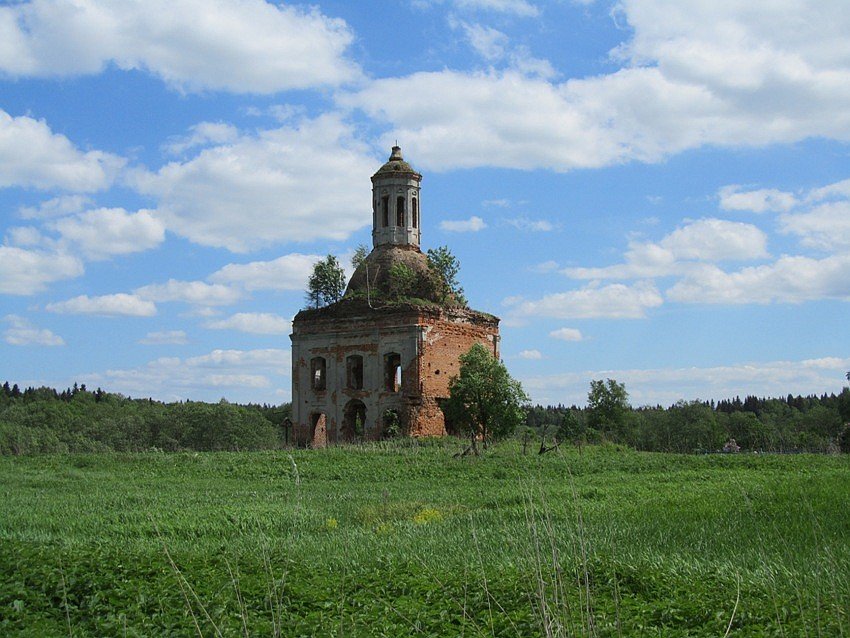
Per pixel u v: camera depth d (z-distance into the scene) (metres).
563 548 15.26
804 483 24.50
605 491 25.16
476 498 25.12
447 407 48.44
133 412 108.25
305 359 55.34
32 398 120.44
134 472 35.62
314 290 57.44
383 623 11.01
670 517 18.80
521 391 47.31
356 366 55.78
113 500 26.08
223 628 10.63
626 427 69.12
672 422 84.00
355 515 22.30
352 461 37.47
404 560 14.80
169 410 95.56
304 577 13.57
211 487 30.50
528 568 12.80
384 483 31.14
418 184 58.44
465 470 33.53
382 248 57.34
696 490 24.83
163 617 11.41
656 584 12.21
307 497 26.84
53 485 31.20
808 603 10.80
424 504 23.53
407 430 50.59
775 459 34.81
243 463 37.56
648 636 10.04
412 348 51.41
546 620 8.55
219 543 18.02
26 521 21.69
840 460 34.44
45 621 11.55
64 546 17.06
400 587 12.76
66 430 94.62
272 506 24.30
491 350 56.59
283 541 18.06
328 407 54.12
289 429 59.44
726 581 12.21
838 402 88.00
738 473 30.92
